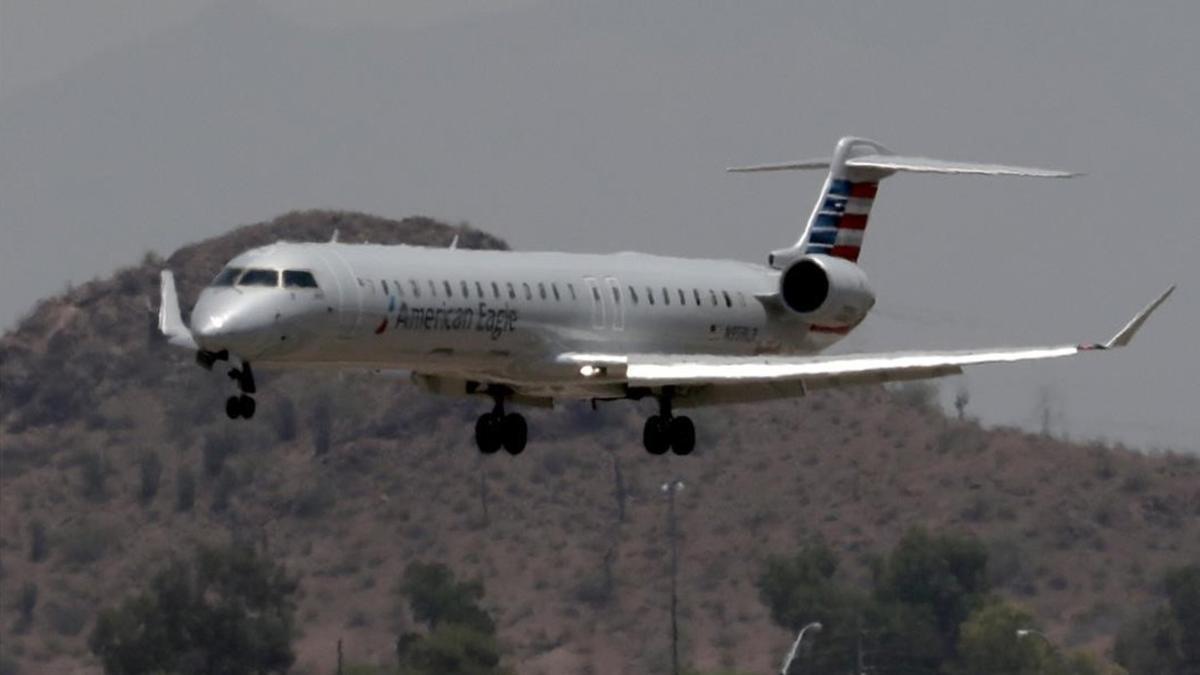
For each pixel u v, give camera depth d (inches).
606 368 6161.4
